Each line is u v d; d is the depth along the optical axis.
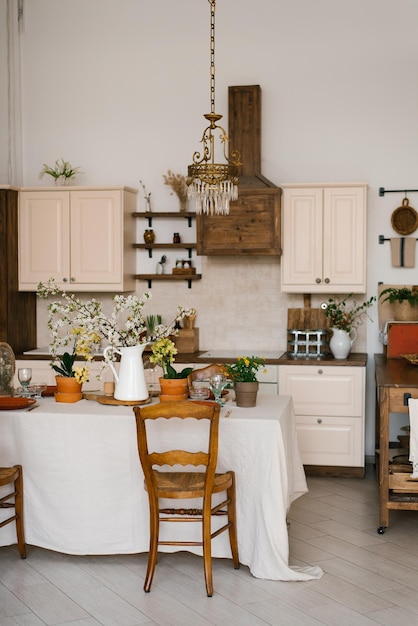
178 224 6.63
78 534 4.11
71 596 3.69
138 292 6.72
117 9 6.68
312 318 6.39
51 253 6.41
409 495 4.63
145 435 3.67
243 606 3.57
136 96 6.68
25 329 6.64
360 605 3.58
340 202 6.03
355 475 5.91
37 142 6.84
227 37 6.50
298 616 3.46
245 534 3.98
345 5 6.32
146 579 3.74
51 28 6.79
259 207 6.09
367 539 4.50
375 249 6.35
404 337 5.97
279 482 3.88
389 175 6.31
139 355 4.31
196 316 6.64
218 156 6.56
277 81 6.43
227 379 4.34
